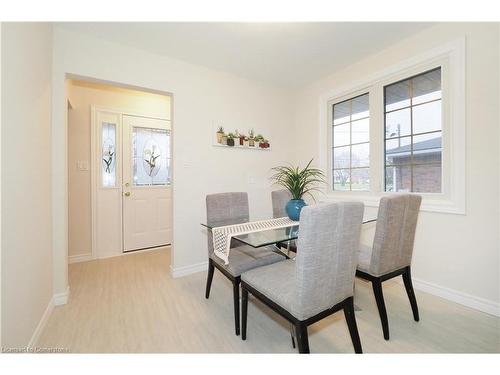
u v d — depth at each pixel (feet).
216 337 5.01
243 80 10.00
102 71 7.12
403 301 6.41
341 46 7.65
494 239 5.62
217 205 6.83
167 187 12.22
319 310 3.64
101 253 10.43
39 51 5.19
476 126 5.84
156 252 11.22
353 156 9.26
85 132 10.12
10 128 3.72
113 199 10.74
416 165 7.27
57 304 6.28
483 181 5.76
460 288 6.20
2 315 3.46
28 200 4.48
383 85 8.00
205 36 7.05
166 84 8.21
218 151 9.41
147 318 5.72
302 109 11.23
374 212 8.25
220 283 7.79
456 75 6.12
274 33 6.93
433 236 6.72
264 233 5.41
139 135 11.53
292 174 6.98
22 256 4.17
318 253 3.43
